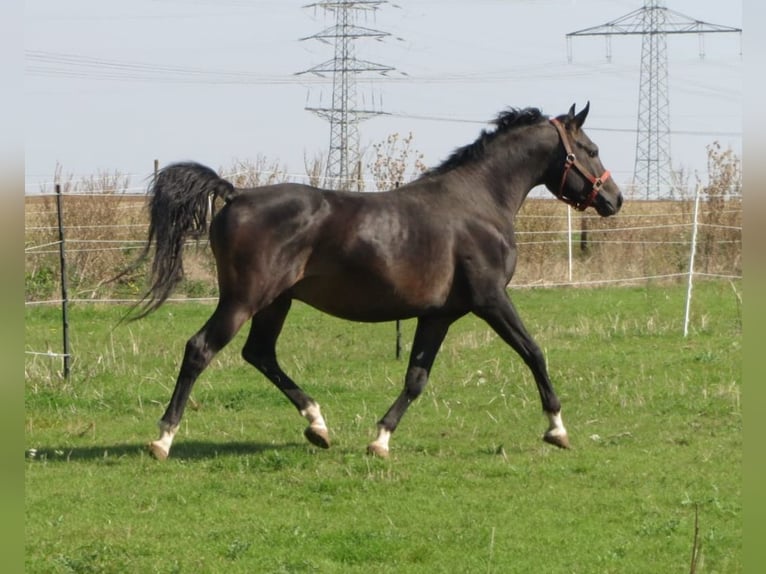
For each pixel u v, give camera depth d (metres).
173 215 11.10
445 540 8.95
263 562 8.36
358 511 9.81
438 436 12.98
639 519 9.59
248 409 14.64
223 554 8.58
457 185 12.02
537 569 8.23
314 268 11.24
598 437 12.77
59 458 11.77
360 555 8.53
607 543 8.89
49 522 9.39
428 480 10.82
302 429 13.42
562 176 12.72
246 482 10.77
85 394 15.39
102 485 10.62
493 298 11.82
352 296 11.39
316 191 11.32
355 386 16.11
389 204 11.48
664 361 17.73
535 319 23.12
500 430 13.28
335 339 20.78
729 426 13.34
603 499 10.19
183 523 9.45
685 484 10.73
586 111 12.78
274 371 12.16
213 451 12.13
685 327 20.78
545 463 11.54
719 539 8.94
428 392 15.54
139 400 14.95
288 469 11.27
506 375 16.73
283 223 10.98
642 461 11.65
